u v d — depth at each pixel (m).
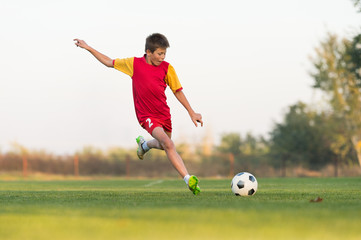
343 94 107.25
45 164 93.31
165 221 11.21
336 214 12.26
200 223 10.88
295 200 16.92
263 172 96.50
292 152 107.50
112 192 25.20
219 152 111.38
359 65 74.12
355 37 69.75
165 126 21.56
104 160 94.75
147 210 13.34
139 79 21.00
